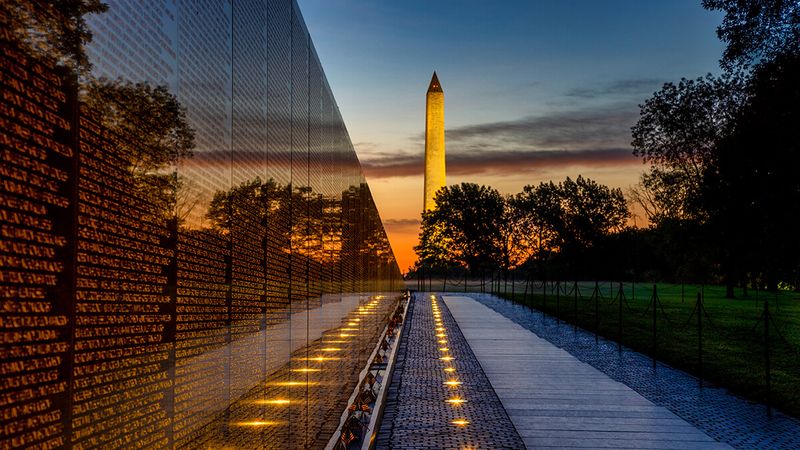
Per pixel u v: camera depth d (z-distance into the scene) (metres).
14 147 2.41
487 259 113.94
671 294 65.06
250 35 5.84
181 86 4.03
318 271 9.58
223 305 4.91
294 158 8.06
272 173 6.75
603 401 14.79
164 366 3.72
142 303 3.46
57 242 2.68
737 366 19.95
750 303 50.69
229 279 5.07
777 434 12.00
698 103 47.72
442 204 113.69
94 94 2.96
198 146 4.35
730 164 28.88
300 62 8.69
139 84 3.41
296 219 8.05
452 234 113.69
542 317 37.62
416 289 83.69
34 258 2.53
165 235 3.78
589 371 18.89
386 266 28.66
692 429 12.28
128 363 3.28
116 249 3.17
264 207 6.37
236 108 5.32
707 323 34.03
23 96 2.46
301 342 7.98
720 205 34.22
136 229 3.40
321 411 9.09
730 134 28.97
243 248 5.48
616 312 40.75
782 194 25.41
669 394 15.67
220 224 4.85
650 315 38.69
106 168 3.08
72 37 2.78
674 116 48.56
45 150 2.59
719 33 26.86
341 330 11.66
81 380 2.85
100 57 3.00
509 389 16.17
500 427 12.39
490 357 21.61
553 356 21.91
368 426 10.45
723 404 14.59
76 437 2.79
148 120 3.54
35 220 2.54
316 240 9.55
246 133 5.66
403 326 31.12
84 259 2.89
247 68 5.72
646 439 11.57
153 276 3.60
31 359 2.51
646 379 17.73
